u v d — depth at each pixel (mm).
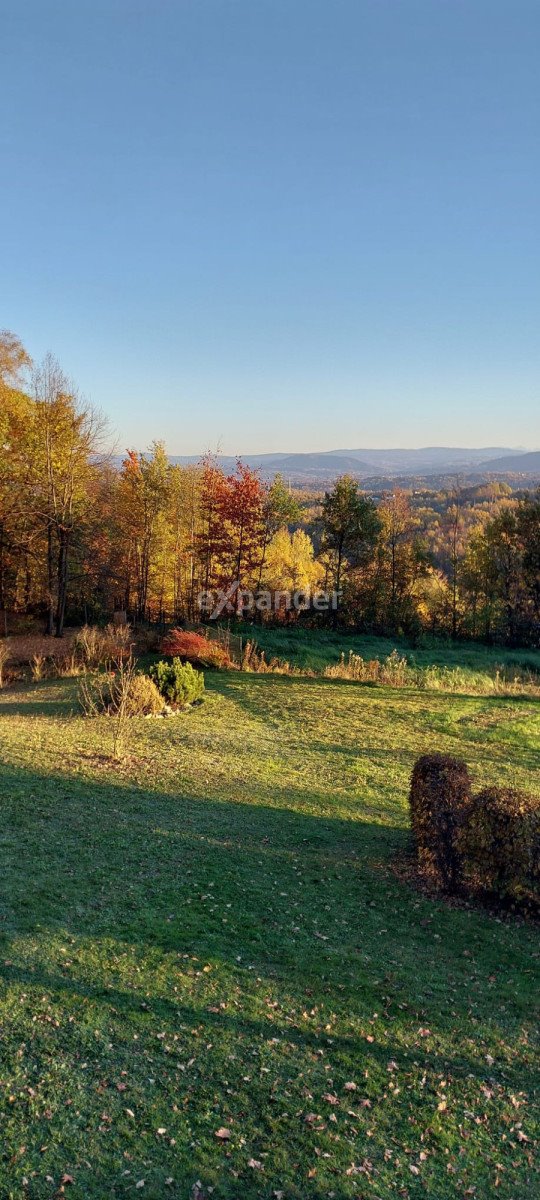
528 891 7195
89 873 7223
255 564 39625
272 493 39062
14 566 36844
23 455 31734
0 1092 4062
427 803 8070
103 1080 4246
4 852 7555
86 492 34500
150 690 16562
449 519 55156
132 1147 3789
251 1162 3768
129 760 11961
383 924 6863
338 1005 5355
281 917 6719
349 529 43188
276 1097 4281
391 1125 4168
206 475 39219
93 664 23266
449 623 44875
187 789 10633
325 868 8125
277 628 39031
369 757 13555
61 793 9828
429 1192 3707
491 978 6023
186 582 43719
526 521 43031
